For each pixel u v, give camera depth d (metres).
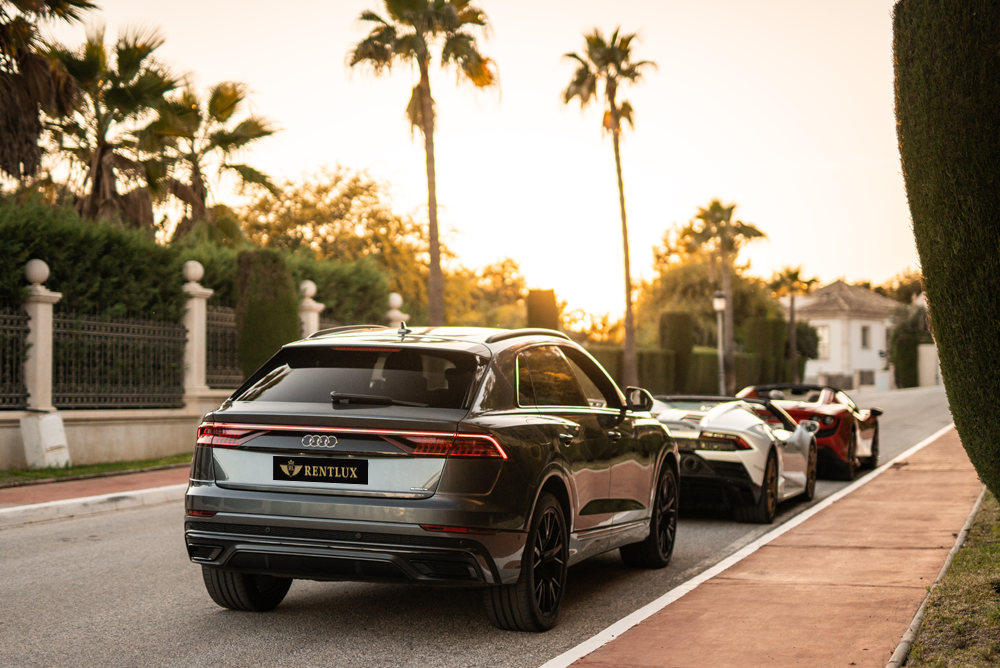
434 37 27.11
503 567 5.15
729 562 7.57
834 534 8.89
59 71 16.73
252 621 5.91
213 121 23.52
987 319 4.99
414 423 5.10
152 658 5.10
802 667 4.70
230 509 5.27
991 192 4.91
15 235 14.30
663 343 40.53
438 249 26.72
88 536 9.32
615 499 6.71
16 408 13.95
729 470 9.94
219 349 18.36
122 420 15.80
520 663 4.99
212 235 22.36
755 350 53.03
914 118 5.19
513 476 5.21
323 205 42.16
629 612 6.21
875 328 79.25
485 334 6.02
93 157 19.91
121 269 16.25
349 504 5.07
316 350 5.78
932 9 5.06
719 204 47.84
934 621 5.41
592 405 6.91
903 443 21.27
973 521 9.18
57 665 4.98
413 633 5.62
